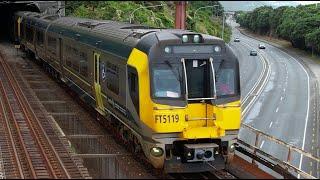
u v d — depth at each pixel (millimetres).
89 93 30109
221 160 19938
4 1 80312
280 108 66562
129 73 20844
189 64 19562
